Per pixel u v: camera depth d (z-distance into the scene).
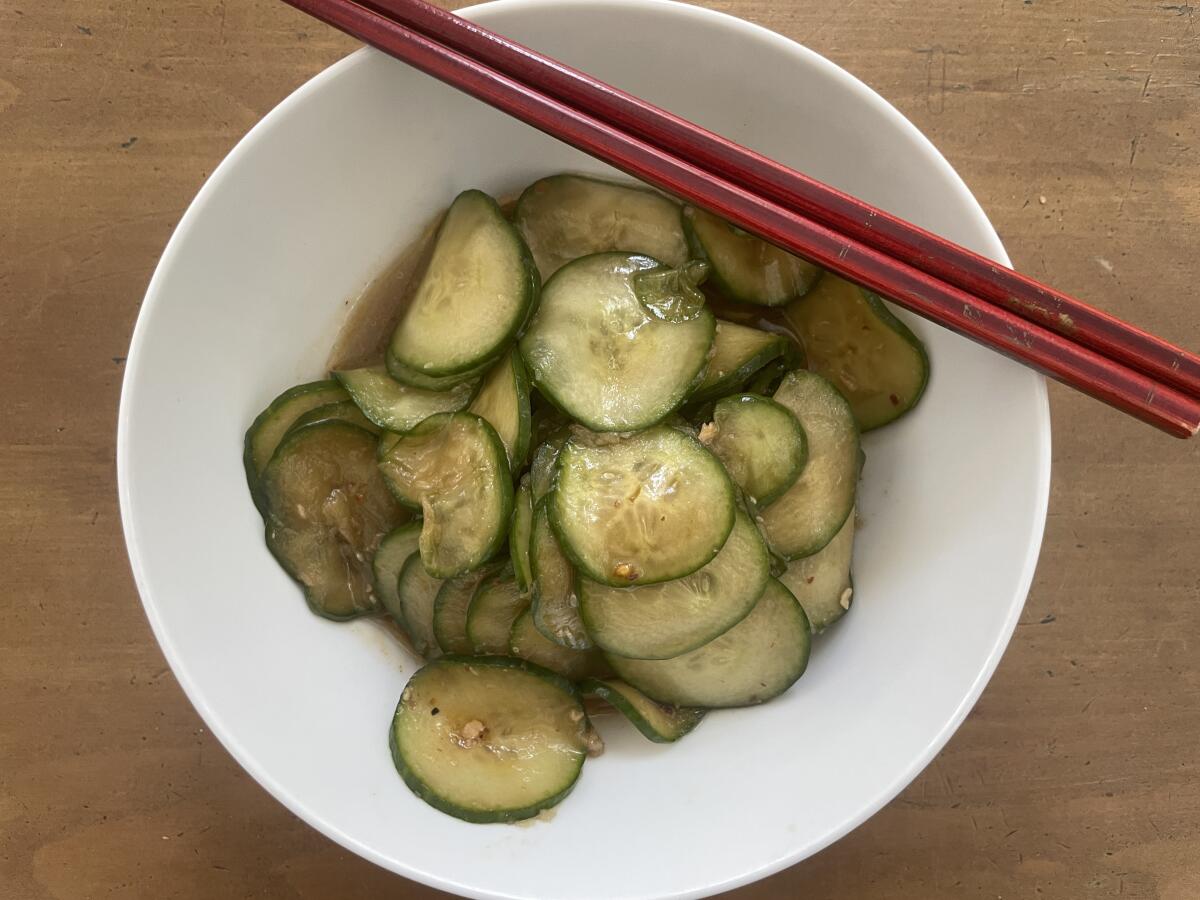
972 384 0.23
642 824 0.24
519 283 0.24
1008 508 0.22
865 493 0.25
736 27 0.22
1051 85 0.27
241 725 0.23
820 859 0.27
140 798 0.27
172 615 0.23
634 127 0.22
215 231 0.23
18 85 0.27
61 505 0.27
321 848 0.27
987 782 0.27
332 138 0.23
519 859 0.23
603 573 0.23
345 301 0.26
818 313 0.24
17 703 0.27
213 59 0.26
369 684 0.25
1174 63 0.27
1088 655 0.27
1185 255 0.27
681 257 0.24
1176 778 0.27
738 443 0.23
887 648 0.24
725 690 0.24
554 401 0.23
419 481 0.24
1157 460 0.27
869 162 0.23
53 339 0.27
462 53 0.22
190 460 0.24
